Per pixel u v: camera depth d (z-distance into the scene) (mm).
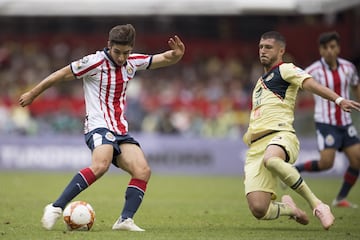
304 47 101062
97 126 29094
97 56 29250
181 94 96125
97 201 45281
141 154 29422
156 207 41969
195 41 107562
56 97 93625
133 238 26375
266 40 30766
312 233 29328
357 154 43594
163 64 30797
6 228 30031
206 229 30688
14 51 108000
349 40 97750
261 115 30750
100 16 103062
